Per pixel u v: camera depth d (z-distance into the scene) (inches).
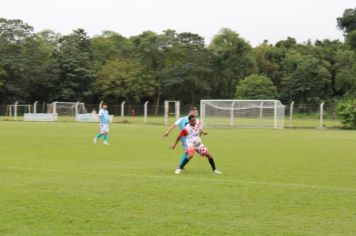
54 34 4067.4
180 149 1045.8
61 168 719.1
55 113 2699.3
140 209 426.0
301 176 655.8
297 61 3848.4
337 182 606.5
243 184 544.4
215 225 379.2
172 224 380.5
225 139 1362.0
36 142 1184.8
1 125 2044.8
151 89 3700.8
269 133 1679.4
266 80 3555.6
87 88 3747.5
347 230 369.1
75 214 407.2
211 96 3939.5
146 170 708.0
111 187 518.6
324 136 1521.9
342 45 4163.4
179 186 529.0
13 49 3656.5
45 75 3663.9
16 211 415.2
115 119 2687.0
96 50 4124.0
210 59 3873.0
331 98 3762.3
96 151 988.6
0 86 3521.2
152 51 3732.8
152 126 2080.5
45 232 357.1
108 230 363.6
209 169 725.3
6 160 818.2
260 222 389.7
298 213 419.2
